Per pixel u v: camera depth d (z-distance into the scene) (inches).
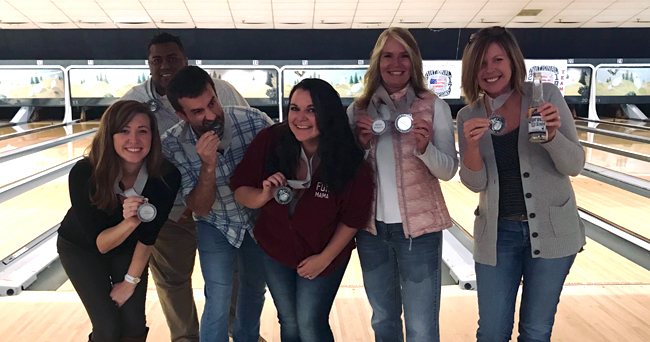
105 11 227.9
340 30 284.7
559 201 53.1
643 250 107.2
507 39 52.6
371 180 54.2
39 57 282.5
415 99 56.9
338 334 73.6
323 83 52.3
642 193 147.1
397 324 60.6
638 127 264.2
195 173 59.8
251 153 56.7
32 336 72.0
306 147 54.9
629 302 82.2
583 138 235.3
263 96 277.4
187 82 53.9
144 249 54.9
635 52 288.5
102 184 50.9
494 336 56.6
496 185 53.7
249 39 284.7
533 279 54.5
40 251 106.9
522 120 53.0
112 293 55.3
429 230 54.8
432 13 237.8
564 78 281.9
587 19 252.4
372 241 57.1
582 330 73.3
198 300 85.7
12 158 196.2
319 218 54.6
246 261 62.5
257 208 61.1
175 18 244.2
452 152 55.9
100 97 276.5
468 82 55.5
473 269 94.7
